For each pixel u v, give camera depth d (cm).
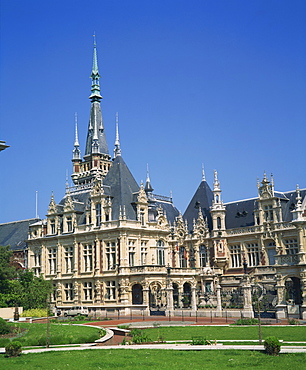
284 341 3872
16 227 12031
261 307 6481
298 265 6444
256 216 9300
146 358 3153
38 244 10100
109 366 2895
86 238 9119
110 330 4931
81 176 12712
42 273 9800
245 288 6562
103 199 8919
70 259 9475
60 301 9388
